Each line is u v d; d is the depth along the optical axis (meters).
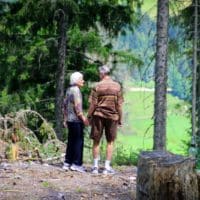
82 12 30.17
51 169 17.80
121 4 30.56
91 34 30.84
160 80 24.69
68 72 31.42
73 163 17.75
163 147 25.03
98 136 17.47
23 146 20.62
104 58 31.81
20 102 31.62
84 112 31.47
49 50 30.45
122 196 14.59
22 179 15.92
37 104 31.70
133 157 24.95
